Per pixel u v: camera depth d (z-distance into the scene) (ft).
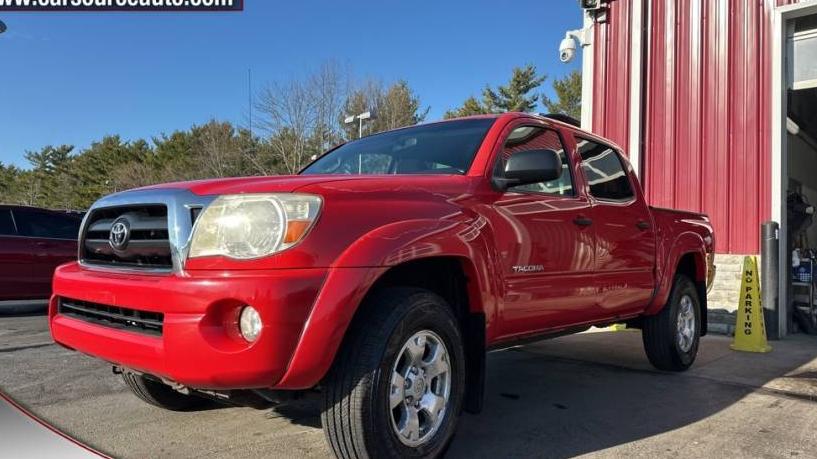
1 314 30.42
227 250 8.17
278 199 8.39
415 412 9.39
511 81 154.30
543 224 12.32
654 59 30.50
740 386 16.57
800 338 25.84
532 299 11.97
